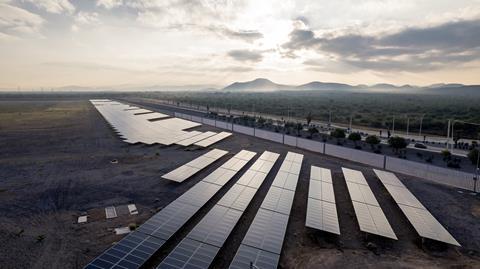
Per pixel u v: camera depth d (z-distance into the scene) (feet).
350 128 264.52
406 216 76.18
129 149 151.94
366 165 137.69
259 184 97.04
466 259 62.85
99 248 61.11
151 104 531.91
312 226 67.51
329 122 291.58
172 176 101.71
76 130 211.41
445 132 254.47
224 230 64.69
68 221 72.23
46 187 94.63
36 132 201.26
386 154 166.20
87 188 94.43
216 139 177.99
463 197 99.09
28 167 116.88
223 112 411.75
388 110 428.15
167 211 71.72
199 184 92.38
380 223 71.10
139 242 58.23
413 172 125.80
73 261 56.49
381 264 58.44
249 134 211.82
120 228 69.51
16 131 203.82
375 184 108.58
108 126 231.71
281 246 59.72
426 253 65.05
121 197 87.66
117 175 108.17
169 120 263.29
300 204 88.02
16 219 72.54
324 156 151.33
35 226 69.36
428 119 298.76
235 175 109.60
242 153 138.62
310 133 221.87
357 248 66.08
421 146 188.55
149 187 96.37
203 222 67.46
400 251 65.36
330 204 81.56
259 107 486.79
